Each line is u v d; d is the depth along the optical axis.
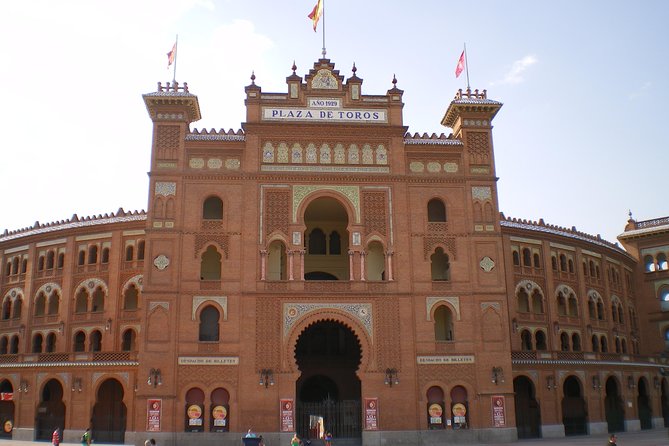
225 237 45.91
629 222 78.06
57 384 55.16
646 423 62.03
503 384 45.03
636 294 75.38
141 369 42.97
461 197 48.22
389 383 44.09
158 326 43.81
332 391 53.25
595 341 64.88
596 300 66.31
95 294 58.38
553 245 63.50
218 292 44.78
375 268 49.38
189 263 45.19
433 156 48.94
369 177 47.75
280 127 48.03
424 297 45.97
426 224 47.41
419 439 43.47
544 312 60.75
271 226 46.34
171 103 47.62
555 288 62.34
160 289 44.41
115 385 53.94
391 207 47.44
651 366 62.91
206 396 42.94
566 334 62.03
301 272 45.56
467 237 47.47
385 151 48.50
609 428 58.78
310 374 52.50
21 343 59.12
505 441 43.94
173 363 43.22
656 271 74.62
